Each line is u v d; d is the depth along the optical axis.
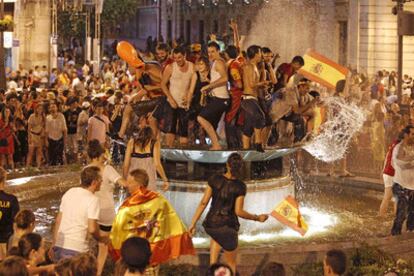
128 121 19.28
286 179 19.17
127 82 33.97
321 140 23.94
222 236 14.32
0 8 37.91
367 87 37.38
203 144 18.95
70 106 29.86
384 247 16.23
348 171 26.11
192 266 15.10
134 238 10.30
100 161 14.70
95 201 13.19
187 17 83.88
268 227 18.39
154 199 13.70
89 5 62.19
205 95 17.58
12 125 27.67
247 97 17.78
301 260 15.34
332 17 54.91
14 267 9.60
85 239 13.18
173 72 18.17
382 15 52.41
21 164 28.73
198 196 18.06
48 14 54.22
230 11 70.94
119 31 101.25
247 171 18.30
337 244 15.66
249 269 15.16
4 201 13.77
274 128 19.62
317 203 21.70
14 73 43.97
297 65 18.89
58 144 28.30
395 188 17.78
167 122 18.42
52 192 23.03
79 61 73.69
